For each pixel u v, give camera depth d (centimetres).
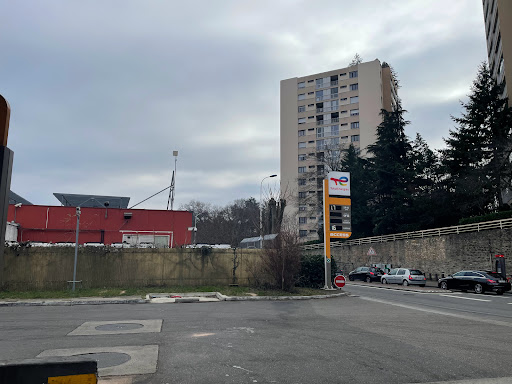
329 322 1167
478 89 4250
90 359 384
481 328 1102
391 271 3416
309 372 658
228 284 2125
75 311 1366
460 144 4097
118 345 829
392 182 4844
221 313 1326
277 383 602
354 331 1023
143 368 665
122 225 3266
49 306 1525
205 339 896
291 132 8538
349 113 8056
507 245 3011
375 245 4756
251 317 1241
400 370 676
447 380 627
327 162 5912
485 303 1869
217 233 7875
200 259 2117
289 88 8712
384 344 871
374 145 5141
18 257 1895
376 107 7812
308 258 2377
